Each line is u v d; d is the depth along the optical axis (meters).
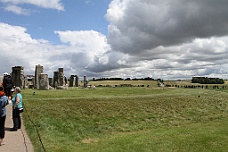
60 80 69.31
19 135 20.92
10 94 33.44
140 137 24.81
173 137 24.70
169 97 47.19
